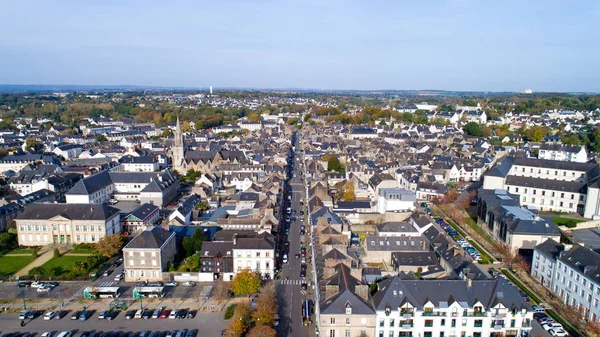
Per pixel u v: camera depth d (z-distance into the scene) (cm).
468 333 11556
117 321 12731
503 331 11538
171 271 15538
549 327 12056
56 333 12094
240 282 13925
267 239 15800
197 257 15950
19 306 13562
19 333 12025
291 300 13950
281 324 12569
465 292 11762
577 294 12875
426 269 15188
